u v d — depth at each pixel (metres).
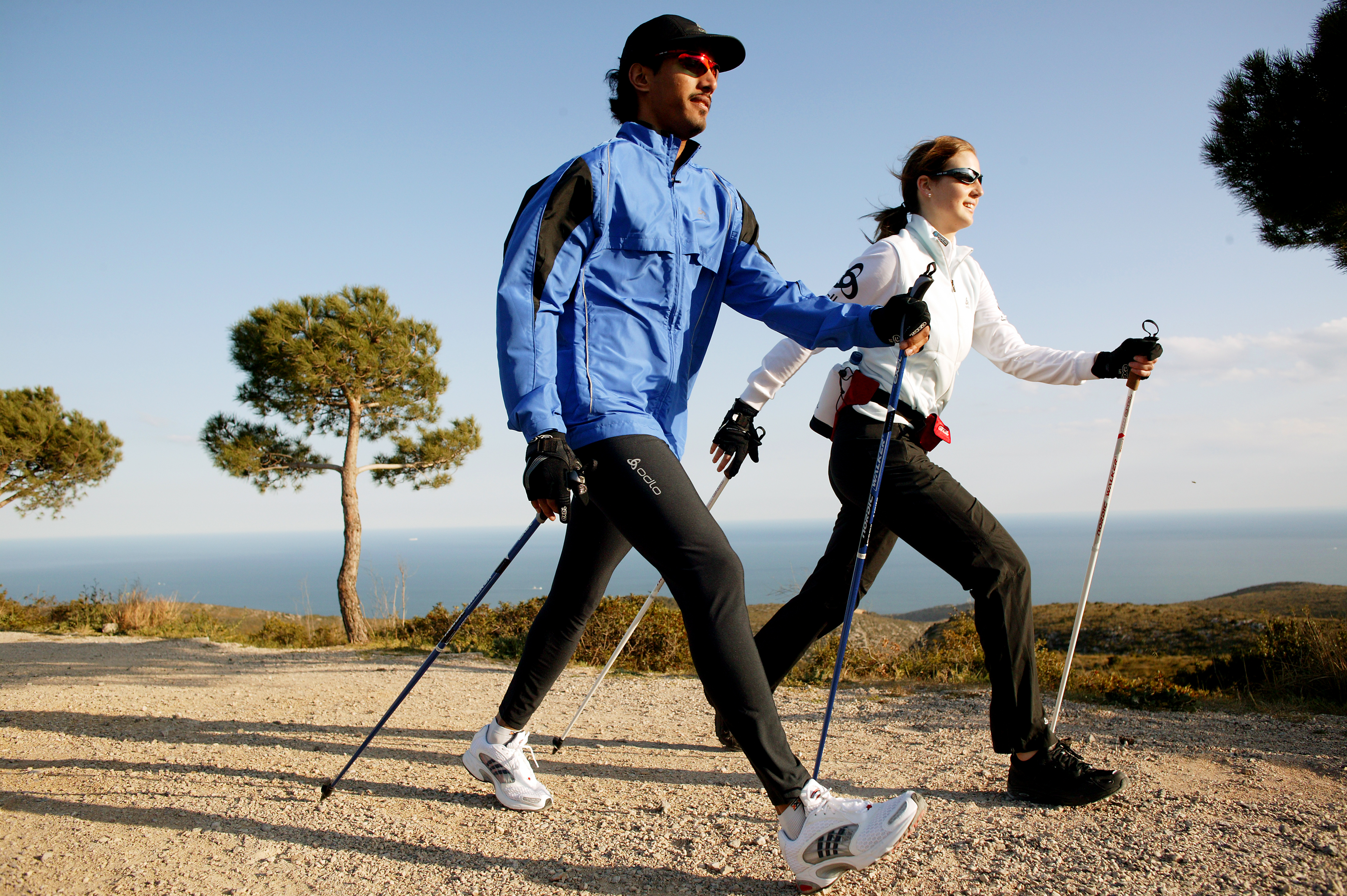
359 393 13.91
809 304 2.20
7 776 2.64
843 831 1.62
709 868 1.87
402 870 1.88
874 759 2.99
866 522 2.00
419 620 8.66
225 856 1.96
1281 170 6.64
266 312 13.27
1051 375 2.65
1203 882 1.71
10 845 2.02
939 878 1.78
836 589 2.71
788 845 1.69
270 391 13.78
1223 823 2.07
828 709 1.90
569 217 1.89
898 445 2.35
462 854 1.98
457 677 5.22
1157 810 2.20
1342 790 2.40
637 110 2.16
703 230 2.16
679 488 1.83
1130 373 2.43
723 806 2.33
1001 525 2.27
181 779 2.62
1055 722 2.44
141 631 8.74
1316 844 1.91
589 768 2.83
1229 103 7.00
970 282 2.69
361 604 13.71
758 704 1.72
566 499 1.67
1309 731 3.43
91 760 2.85
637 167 2.02
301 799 2.40
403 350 14.12
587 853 1.98
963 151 2.61
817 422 2.70
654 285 2.04
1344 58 6.30
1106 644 15.80
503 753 2.34
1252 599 30.41
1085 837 2.00
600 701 4.42
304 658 6.36
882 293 2.52
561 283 1.88
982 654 5.58
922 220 2.61
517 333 1.80
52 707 3.79
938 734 3.45
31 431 15.77
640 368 2.01
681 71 2.06
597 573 2.30
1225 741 3.21
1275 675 5.05
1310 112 6.50
